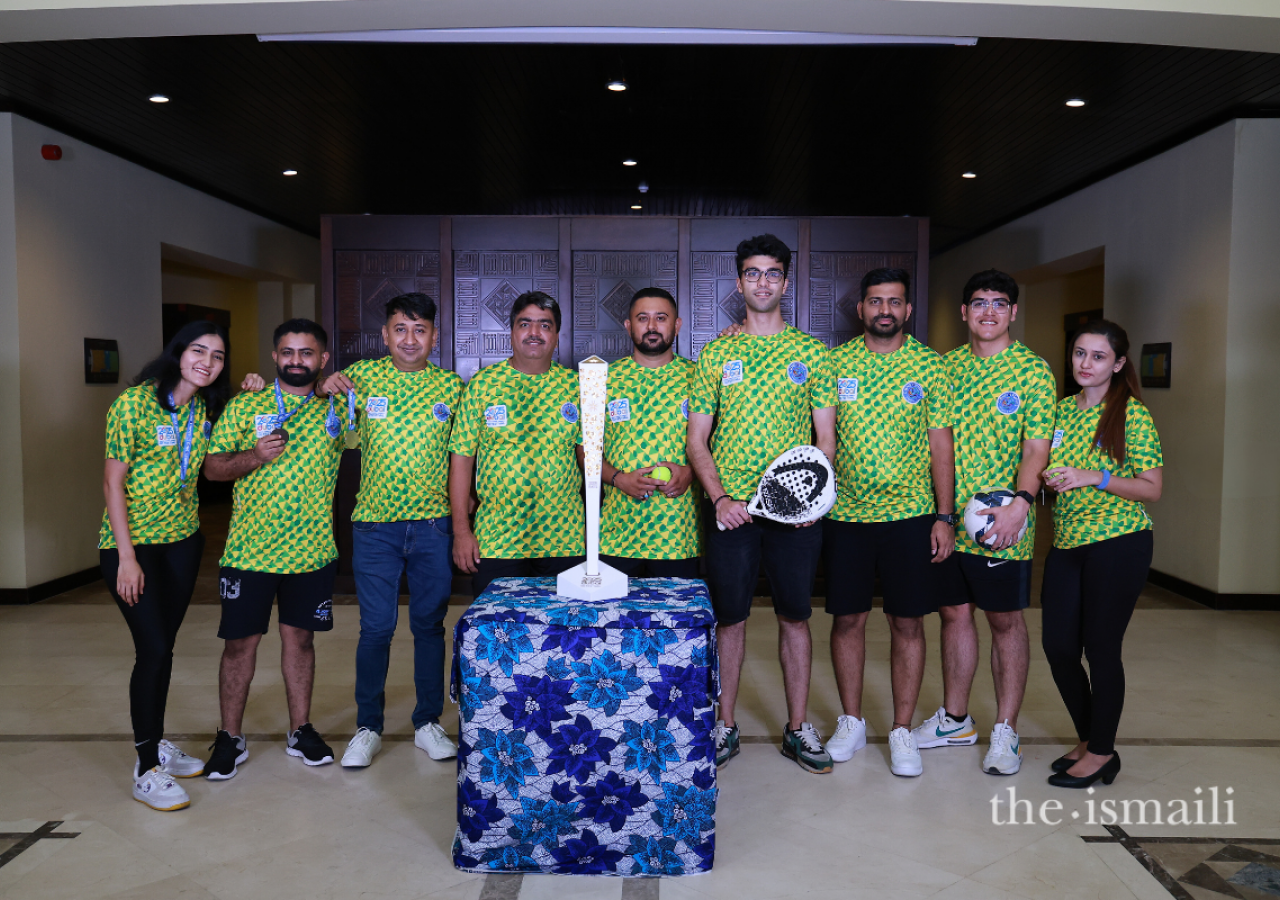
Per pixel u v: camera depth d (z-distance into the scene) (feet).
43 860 8.08
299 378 9.78
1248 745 10.97
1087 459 9.70
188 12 12.09
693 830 7.80
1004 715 10.23
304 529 10.02
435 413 10.45
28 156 18.81
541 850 7.85
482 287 20.27
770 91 18.20
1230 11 11.84
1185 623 17.44
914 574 10.05
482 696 7.73
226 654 10.00
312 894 7.53
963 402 10.32
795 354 9.95
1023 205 28.91
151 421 9.13
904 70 16.74
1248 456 18.51
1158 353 20.94
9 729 11.42
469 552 10.52
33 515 19.01
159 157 23.35
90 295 21.08
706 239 20.17
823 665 14.55
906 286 9.96
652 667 7.68
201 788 9.69
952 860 8.14
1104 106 18.39
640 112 19.66
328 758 10.36
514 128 20.90
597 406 8.13
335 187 27.32
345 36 13.35
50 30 12.53
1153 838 8.55
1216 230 18.85
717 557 10.09
